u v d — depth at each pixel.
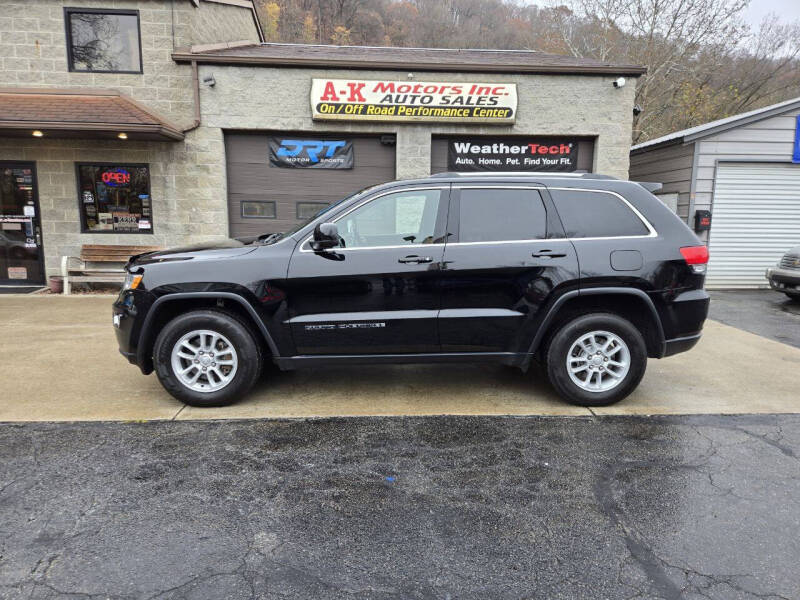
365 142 10.05
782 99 24.16
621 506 2.90
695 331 4.28
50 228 9.73
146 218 9.82
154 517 2.74
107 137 9.12
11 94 9.22
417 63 9.53
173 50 9.48
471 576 2.34
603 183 4.34
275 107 9.63
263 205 10.09
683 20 20.31
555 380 4.28
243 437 3.74
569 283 4.12
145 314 4.14
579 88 9.88
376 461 3.41
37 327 6.92
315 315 4.17
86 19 9.44
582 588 2.26
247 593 2.21
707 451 3.57
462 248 4.16
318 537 2.61
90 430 3.81
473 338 4.22
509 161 10.21
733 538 2.61
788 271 9.11
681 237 4.25
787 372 5.38
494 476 3.22
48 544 2.50
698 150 10.72
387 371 5.34
